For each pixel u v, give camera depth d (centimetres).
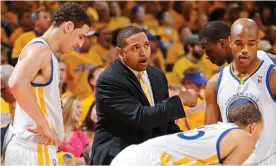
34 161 949
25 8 2167
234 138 909
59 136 970
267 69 997
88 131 1373
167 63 2239
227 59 1073
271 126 1002
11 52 1956
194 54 2002
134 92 1041
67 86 1841
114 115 1040
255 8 2619
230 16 2464
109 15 2305
